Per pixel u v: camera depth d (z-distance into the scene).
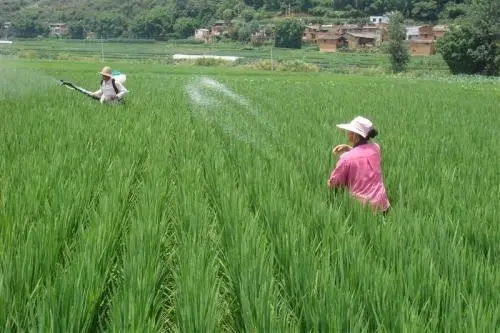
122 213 5.88
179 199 6.55
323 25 141.25
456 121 15.18
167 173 8.14
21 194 5.99
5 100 15.33
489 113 18.22
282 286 4.52
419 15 139.00
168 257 5.31
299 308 4.07
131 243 4.82
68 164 7.64
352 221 5.94
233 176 7.70
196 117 14.30
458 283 4.16
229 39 137.25
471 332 3.44
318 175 7.65
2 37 151.88
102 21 152.38
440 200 6.74
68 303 3.73
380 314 3.76
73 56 81.12
